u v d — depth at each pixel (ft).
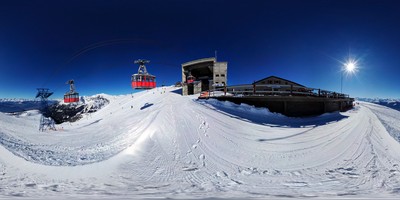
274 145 38.91
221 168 29.55
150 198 18.16
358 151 33.35
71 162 32.55
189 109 58.59
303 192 19.93
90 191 20.62
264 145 39.01
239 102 72.13
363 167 27.50
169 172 27.71
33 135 62.64
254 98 71.10
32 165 29.37
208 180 24.90
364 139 39.06
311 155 33.47
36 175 26.00
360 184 22.21
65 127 92.38
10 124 76.43
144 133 45.03
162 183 23.68
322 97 75.92
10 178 24.86
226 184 23.34
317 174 26.23
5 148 36.24
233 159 33.04
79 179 24.79
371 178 23.86
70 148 46.50
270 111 70.13
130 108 120.37
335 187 21.44
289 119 63.41
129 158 32.60
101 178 25.20
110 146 46.24
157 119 52.75
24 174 26.27
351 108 100.68
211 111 58.23
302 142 39.96
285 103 70.03
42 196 18.86
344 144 37.09
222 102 70.59
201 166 30.22
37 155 36.24
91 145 49.78
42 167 28.76
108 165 29.63
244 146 38.52
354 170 26.76
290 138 42.68
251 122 53.67
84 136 63.72
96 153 40.29
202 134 43.14
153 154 34.58
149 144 38.73
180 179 25.22
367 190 20.22
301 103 71.51
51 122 103.71
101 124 90.38
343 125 51.67
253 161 32.24
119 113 116.06
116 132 64.34
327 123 55.88
